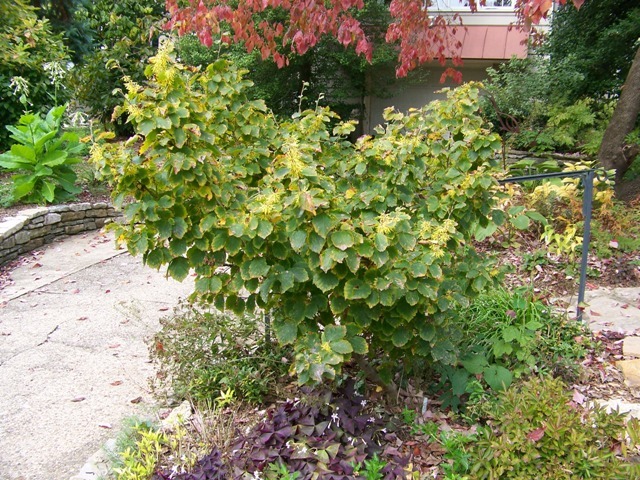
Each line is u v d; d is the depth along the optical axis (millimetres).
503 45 11164
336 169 2812
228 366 2736
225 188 2234
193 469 2031
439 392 2703
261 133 2963
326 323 2240
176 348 2805
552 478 1812
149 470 2037
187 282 4938
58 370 3283
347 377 2559
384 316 2150
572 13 8844
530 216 4602
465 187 2482
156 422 2551
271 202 1919
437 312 2170
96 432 2639
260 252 2018
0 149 7648
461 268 2432
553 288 4137
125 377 3186
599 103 8438
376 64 10523
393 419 2398
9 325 3982
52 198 6285
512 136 7910
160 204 2041
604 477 1780
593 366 2965
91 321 4031
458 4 11141
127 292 4664
